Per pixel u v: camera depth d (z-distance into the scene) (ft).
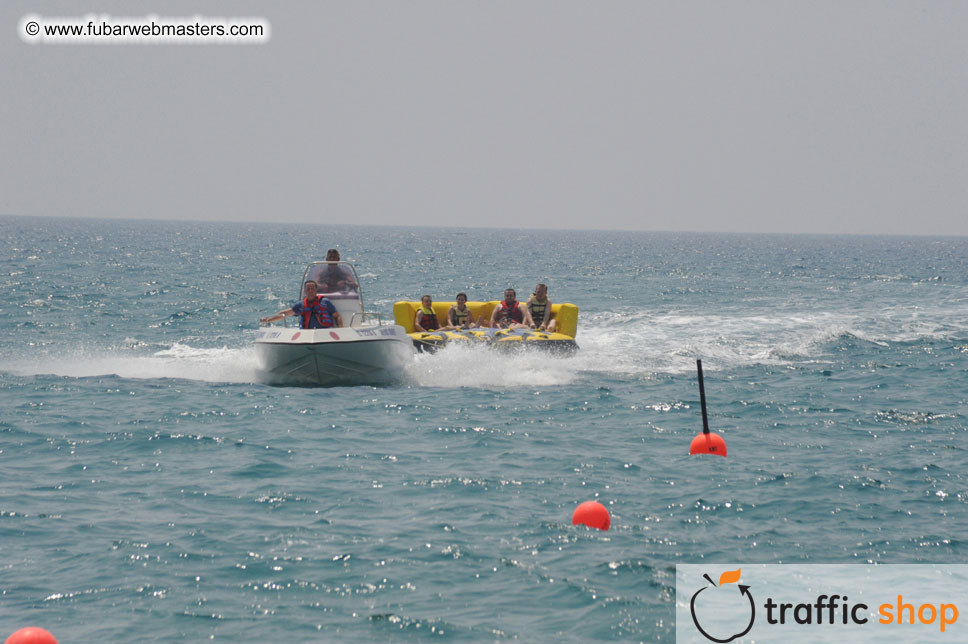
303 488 77.15
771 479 81.71
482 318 164.35
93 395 119.44
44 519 68.69
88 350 170.40
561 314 158.81
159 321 223.10
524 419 106.93
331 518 69.46
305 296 136.36
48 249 652.48
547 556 62.49
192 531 66.23
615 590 57.26
